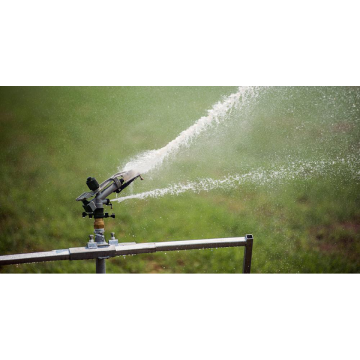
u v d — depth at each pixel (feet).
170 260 29.07
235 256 29.04
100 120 29.91
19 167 29.66
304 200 29.58
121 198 29.43
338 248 29.45
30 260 16.46
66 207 29.35
